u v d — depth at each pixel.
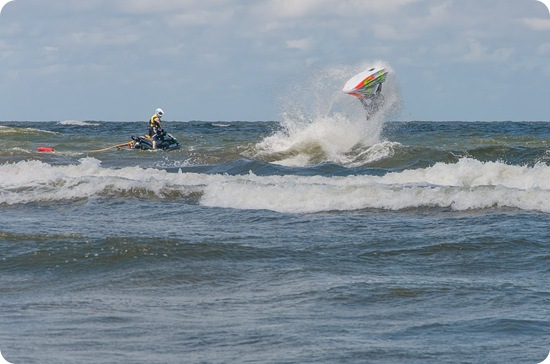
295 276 35.00
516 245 40.41
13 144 115.50
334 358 24.33
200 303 30.94
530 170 57.88
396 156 83.88
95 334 26.89
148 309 30.16
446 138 117.94
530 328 27.45
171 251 38.94
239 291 32.75
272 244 41.00
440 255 38.94
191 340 26.17
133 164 87.75
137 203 54.72
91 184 58.41
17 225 46.12
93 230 44.56
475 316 28.94
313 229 44.97
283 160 88.62
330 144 90.81
